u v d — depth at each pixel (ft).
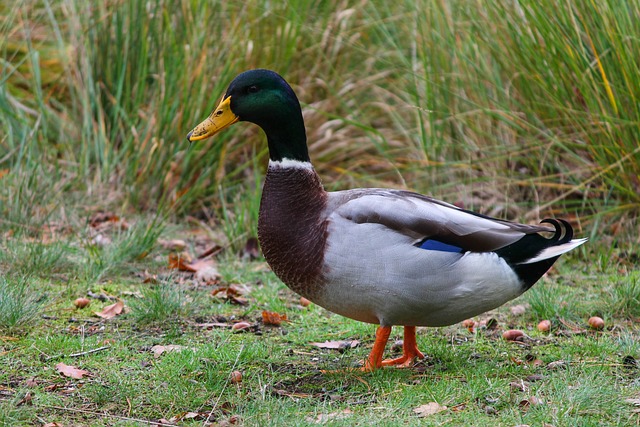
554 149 38.83
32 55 45.42
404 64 43.29
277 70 44.21
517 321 29.07
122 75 42.57
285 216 24.03
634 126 35.32
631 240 36.27
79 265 32.94
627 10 34.96
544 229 23.21
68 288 31.04
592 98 36.19
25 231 35.45
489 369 23.99
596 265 34.68
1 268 31.71
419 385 22.85
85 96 43.11
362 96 46.96
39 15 48.96
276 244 24.03
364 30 46.62
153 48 43.65
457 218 23.00
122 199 40.70
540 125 38.91
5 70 46.24
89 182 40.98
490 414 20.90
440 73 41.37
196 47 42.27
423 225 22.71
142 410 21.70
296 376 24.29
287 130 24.45
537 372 23.84
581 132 37.58
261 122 24.99
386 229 22.71
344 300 23.52
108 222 38.50
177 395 22.36
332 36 45.70
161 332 27.76
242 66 43.27
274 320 28.81
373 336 27.94
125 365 24.61
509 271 23.15
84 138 42.27
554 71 36.83
